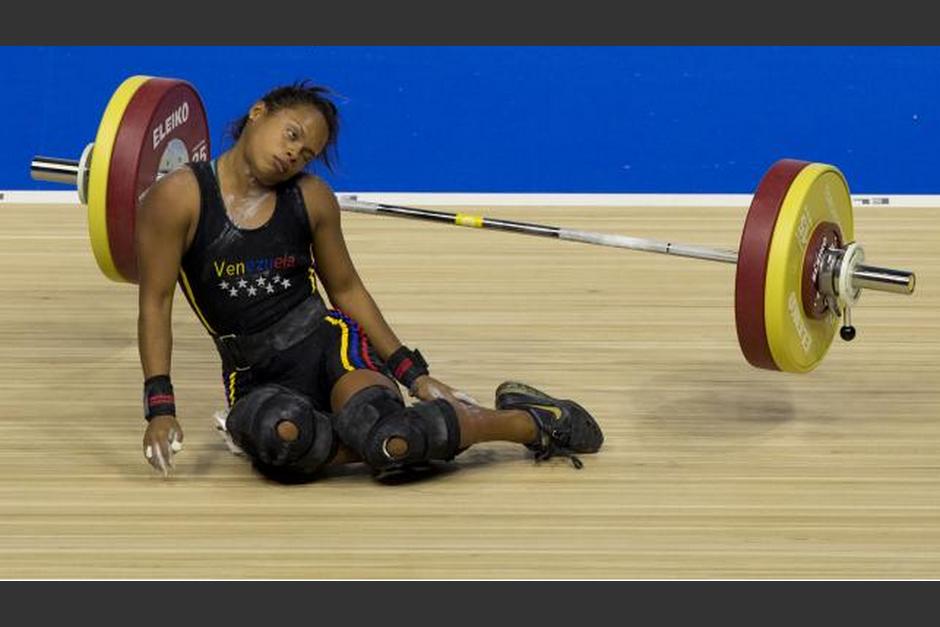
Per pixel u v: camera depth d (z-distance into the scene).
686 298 14.57
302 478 11.25
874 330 13.88
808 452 11.71
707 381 12.88
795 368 11.74
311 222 11.41
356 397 11.05
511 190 17.17
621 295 14.60
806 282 11.55
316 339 11.48
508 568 10.12
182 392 12.56
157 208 11.12
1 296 14.37
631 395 12.60
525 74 18.11
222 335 11.45
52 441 11.75
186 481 11.20
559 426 11.44
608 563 10.20
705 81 18.08
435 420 10.91
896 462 11.57
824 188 11.65
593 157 17.48
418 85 18.00
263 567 10.11
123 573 10.01
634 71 18.14
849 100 17.97
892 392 12.70
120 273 12.62
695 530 10.62
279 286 11.37
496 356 13.25
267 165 11.05
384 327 11.75
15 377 12.76
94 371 12.90
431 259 15.34
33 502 10.89
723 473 11.38
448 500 10.98
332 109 11.22
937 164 17.52
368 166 17.36
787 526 10.70
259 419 10.84
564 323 13.95
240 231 11.20
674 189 17.22
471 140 17.58
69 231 16.00
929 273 15.17
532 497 11.04
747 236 11.36
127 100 12.43
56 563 10.13
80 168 12.84
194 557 10.23
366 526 10.63
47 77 17.81
